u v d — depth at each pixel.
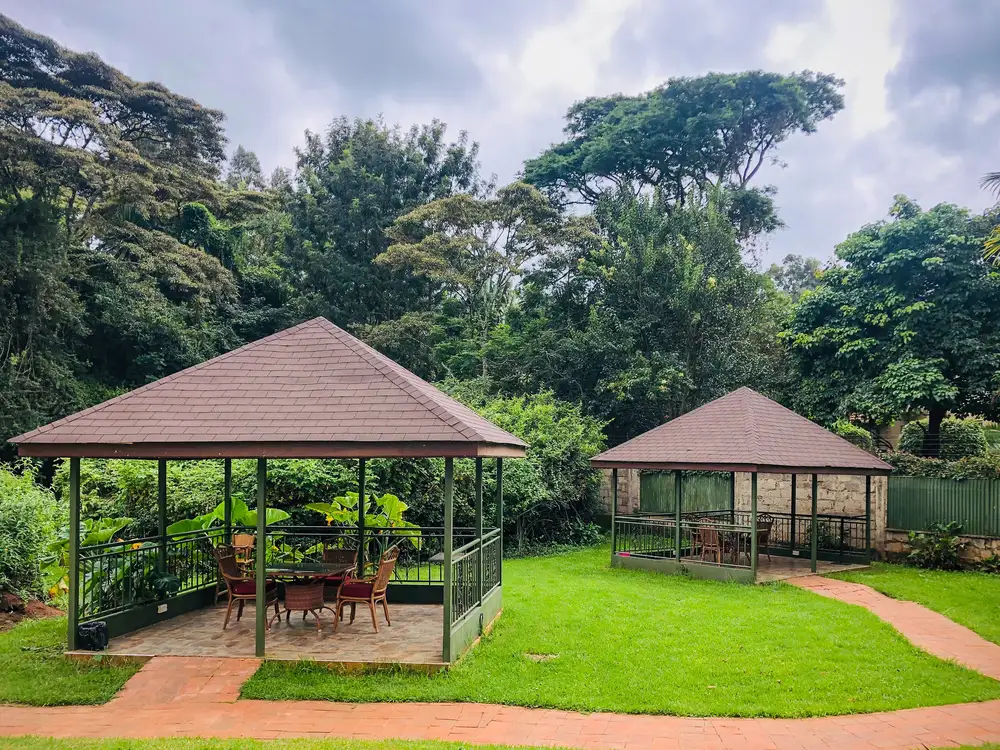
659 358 25.19
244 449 8.02
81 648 8.48
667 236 27.19
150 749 5.79
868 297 21.30
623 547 17.77
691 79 33.56
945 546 16.11
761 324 26.52
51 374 26.16
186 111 31.75
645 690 7.61
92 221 29.03
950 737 6.52
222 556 9.54
